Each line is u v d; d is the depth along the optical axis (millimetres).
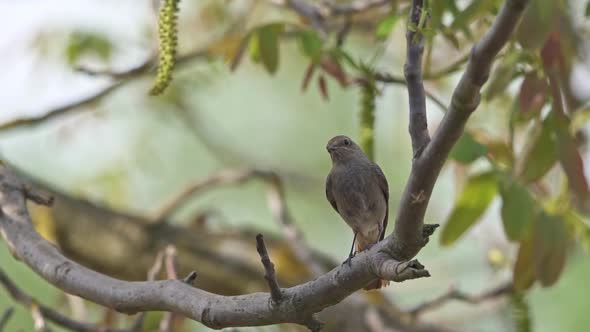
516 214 8625
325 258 12977
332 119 16906
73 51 13008
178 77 15008
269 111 16953
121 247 12758
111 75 10266
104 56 13031
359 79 9398
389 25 9688
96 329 9008
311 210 16516
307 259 12266
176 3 7934
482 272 15062
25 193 8422
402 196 5797
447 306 15289
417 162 5660
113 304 7133
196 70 15070
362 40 13617
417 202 5715
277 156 16766
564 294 13938
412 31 6004
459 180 10156
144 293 6992
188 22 14125
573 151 8117
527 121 8586
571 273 13859
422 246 5953
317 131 16938
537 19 7465
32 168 15352
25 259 7836
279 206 12719
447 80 12297
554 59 7949
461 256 15406
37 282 14289
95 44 12969
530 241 8633
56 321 8922
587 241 8758
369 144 9312
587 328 13766
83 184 15305
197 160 16344
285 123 16906
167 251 8906
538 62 8148
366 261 5984
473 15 8164
